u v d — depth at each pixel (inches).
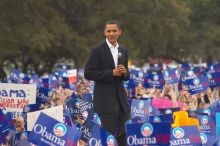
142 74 1551.4
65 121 794.8
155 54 4146.2
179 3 4195.4
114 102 765.3
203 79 1296.8
